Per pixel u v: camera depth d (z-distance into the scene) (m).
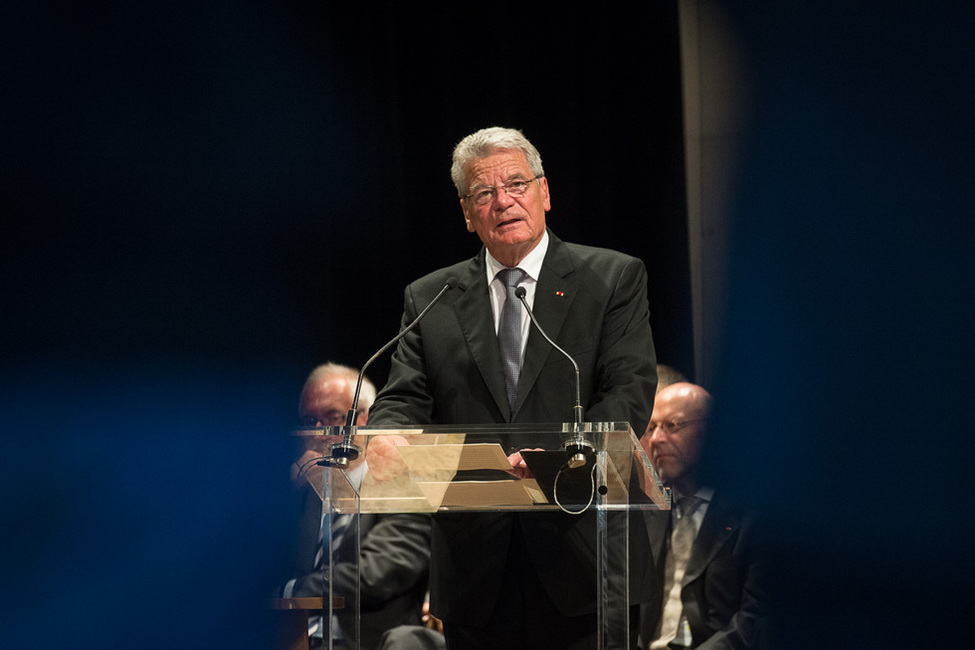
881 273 12.83
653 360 7.79
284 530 13.37
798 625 12.63
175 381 13.74
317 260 13.77
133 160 13.76
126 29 13.64
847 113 12.98
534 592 7.24
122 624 13.38
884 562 12.66
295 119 14.02
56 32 13.38
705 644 9.75
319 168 13.84
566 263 8.06
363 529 9.96
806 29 13.10
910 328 12.73
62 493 13.59
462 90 13.69
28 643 13.32
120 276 13.75
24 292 13.63
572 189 13.43
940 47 12.62
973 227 12.52
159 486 13.64
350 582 6.54
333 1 13.92
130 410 13.73
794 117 13.13
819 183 13.04
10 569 13.39
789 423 13.01
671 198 13.30
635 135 13.42
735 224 13.23
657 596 10.18
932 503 12.59
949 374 12.59
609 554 6.33
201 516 13.56
